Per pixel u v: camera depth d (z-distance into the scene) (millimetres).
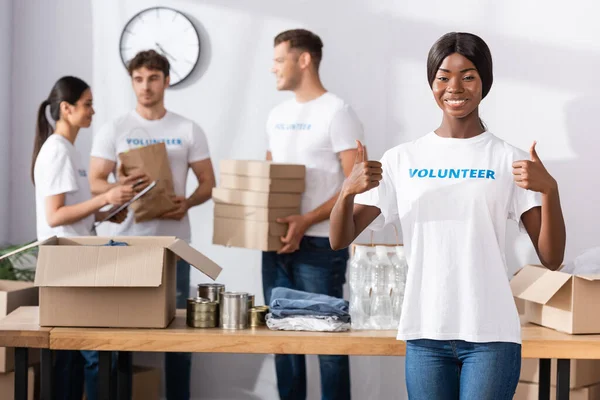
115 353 3543
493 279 2156
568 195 4105
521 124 4145
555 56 4102
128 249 2633
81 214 3691
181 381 4191
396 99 4246
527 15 4121
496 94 4160
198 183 4285
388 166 2299
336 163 3832
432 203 2193
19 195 4551
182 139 4164
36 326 2668
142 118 4168
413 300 2186
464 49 2184
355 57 4270
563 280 2645
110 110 4480
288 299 2750
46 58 4516
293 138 3863
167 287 2709
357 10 4258
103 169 4133
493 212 2180
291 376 4137
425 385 2182
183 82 4438
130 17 4449
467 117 2242
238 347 2596
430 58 2246
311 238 3799
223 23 4395
